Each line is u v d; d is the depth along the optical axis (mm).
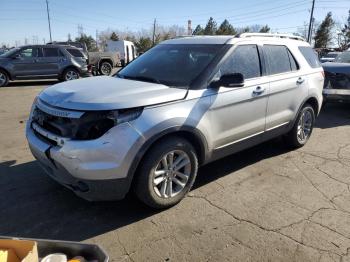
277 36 5133
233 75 3701
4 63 14023
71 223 3410
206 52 4195
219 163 4973
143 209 3668
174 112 3443
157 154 3371
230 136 4156
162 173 3508
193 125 3590
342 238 3252
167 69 4176
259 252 3025
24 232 3258
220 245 3109
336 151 5645
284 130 5133
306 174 4676
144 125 3209
